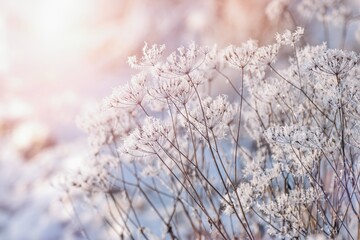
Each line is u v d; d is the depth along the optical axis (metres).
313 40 5.01
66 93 10.63
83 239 3.71
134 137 1.19
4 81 11.45
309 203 1.37
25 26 14.78
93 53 13.35
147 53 1.23
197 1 10.09
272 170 1.38
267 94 1.43
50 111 9.48
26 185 5.39
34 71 12.55
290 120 1.46
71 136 8.40
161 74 1.22
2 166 6.39
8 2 14.77
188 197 1.82
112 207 3.30
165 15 11.09
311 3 2.51
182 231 2.04
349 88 1.22
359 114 1.23
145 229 1.88
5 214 4.88
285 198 1.31
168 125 1.25
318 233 1.40
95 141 1.72
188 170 1.62
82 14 15.10
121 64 12.25
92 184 1.72
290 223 1.34
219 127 1.39
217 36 7.99
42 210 4.53
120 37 12.83
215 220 1.58
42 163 5.70
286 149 1.32
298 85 1.49
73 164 5.37
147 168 1.67
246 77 1.55
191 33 9.16
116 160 1.73
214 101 1.29
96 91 10.95
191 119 1.32
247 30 6.99
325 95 1.34
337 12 2.49
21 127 8.09
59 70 12.66
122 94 1.21
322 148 1.20
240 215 1.63
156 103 1.60
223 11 7.89
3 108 9.65
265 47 1.36
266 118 1.59
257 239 1.64
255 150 1.86
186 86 1.23
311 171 1.30
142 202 3.22
